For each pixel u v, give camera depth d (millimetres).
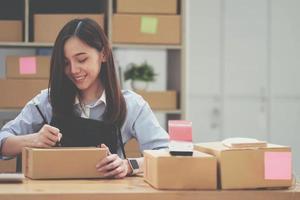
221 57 5105
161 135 2205
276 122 5184
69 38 2027
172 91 3691
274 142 5188
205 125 5105
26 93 3455
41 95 2262
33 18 3586
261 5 5133
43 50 3590
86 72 2047
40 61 3465
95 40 2047
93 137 2113
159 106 3680
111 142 2127
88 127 2109
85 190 1573
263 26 5145
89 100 2172
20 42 3521
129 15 3613
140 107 2238
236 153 1633
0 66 3559
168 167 1606
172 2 3660
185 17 3668
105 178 1840
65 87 2107
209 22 5082
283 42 5172
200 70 5082
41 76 3465
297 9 5180
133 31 3619
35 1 3744
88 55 2035
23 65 3453
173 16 3660
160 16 3645
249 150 1638
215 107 5109
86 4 3844
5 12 3752
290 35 5176
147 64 3744
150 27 3635
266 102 5168
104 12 3719
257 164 1641
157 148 2172
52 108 2131
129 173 1924
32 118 2236
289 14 5168
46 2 3768
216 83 5109
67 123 2115
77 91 2146
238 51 5121
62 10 3801
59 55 2057
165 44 3658
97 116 2176
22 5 3750
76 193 1526
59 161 1800
